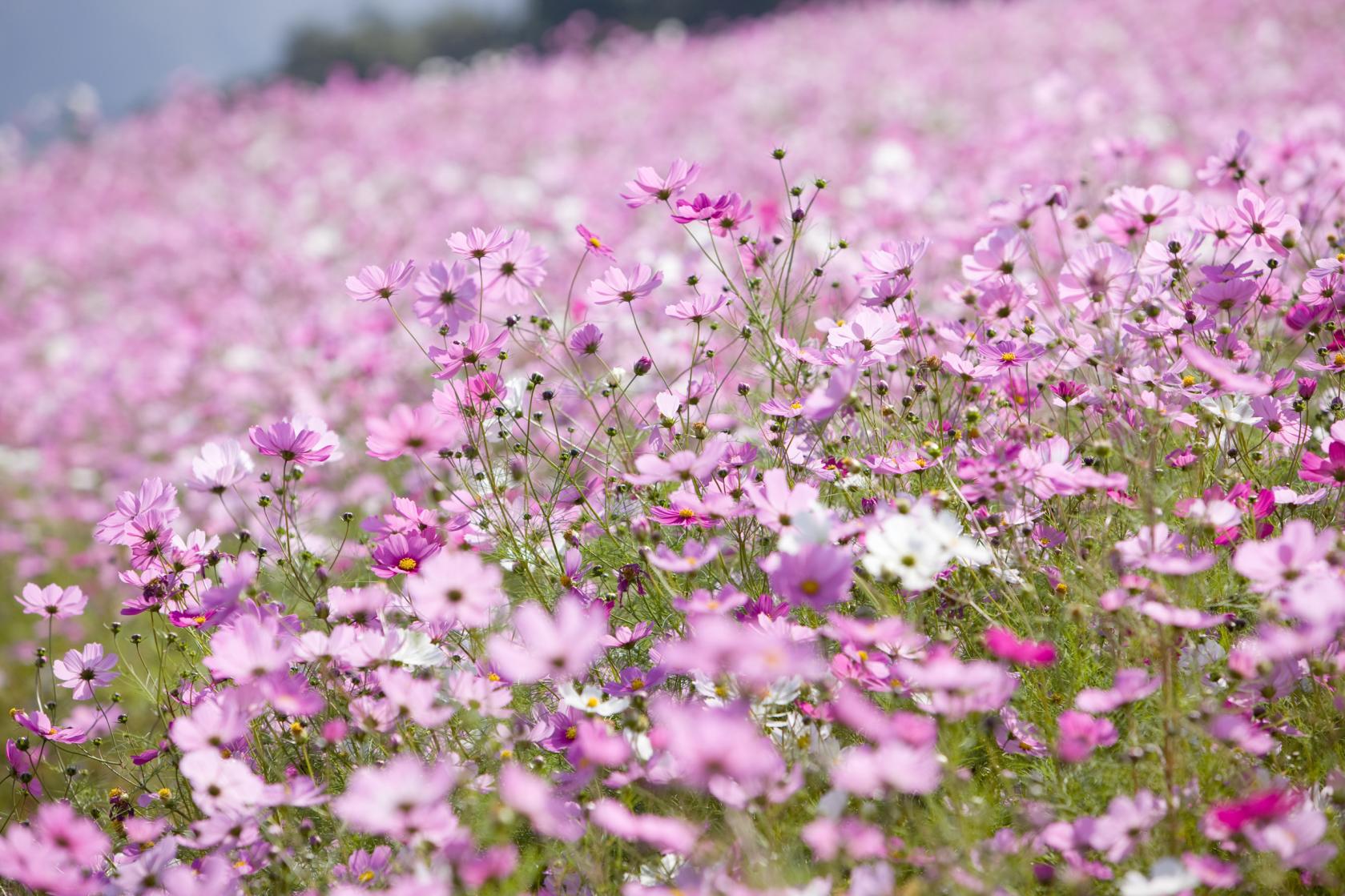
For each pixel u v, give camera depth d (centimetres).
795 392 400
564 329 415
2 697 460
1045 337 398
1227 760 362
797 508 373
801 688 368
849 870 363
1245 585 376
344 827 372
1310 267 427
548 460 402
